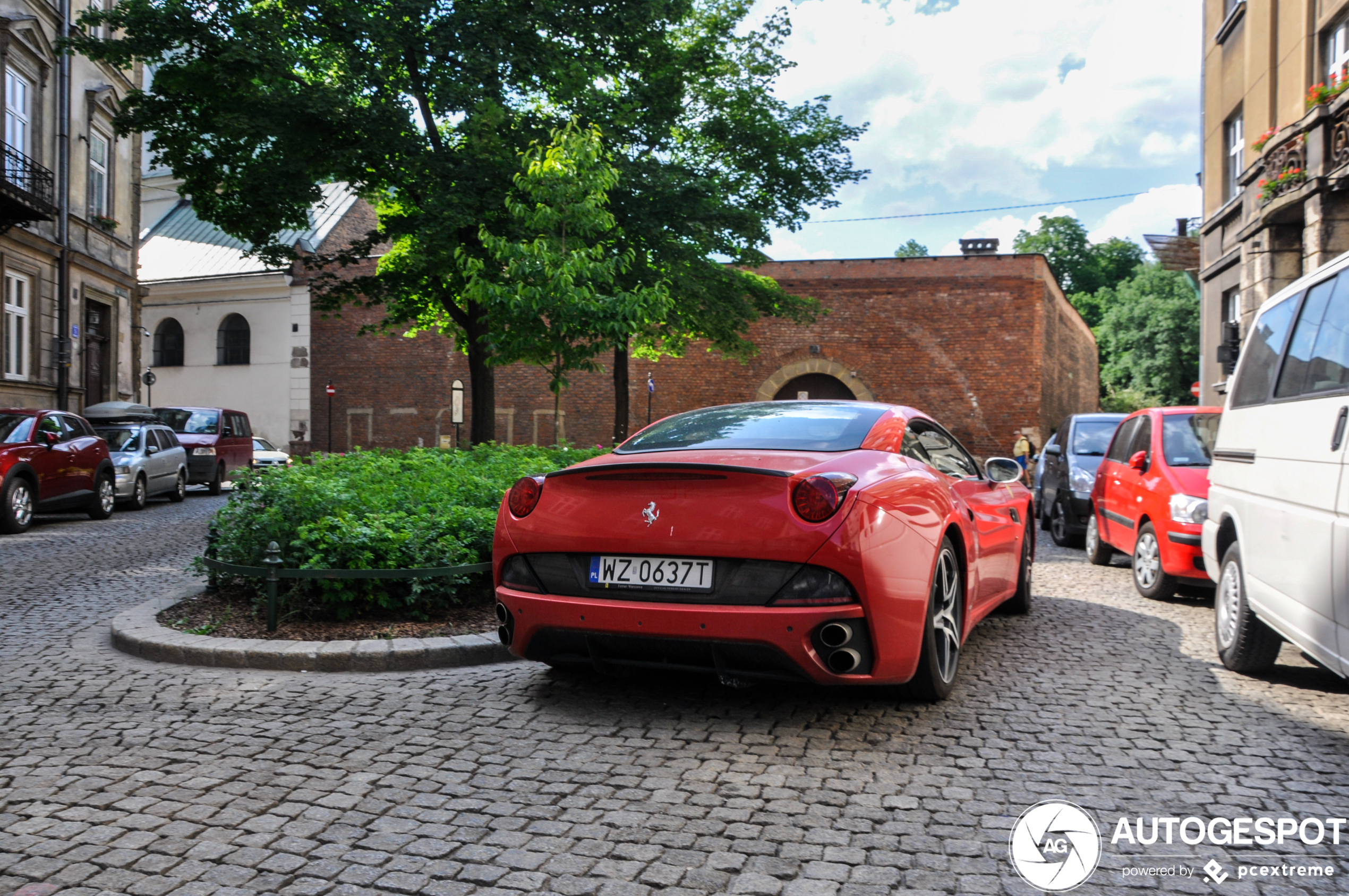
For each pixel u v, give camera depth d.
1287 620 4.06
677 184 16.50
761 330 32.97
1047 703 4.19
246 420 22.88
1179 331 43.62
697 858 2.61
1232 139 18.28
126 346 24.25
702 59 18.34
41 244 19.81
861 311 32.31
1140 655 5.21
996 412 31.30
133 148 24.56
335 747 3.56
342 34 15.32
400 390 36.31
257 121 14.52
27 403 19.50
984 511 5.11
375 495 6.51
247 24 14.63
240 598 6.04
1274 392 4.57
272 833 2.77
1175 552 6.84
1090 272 57.34
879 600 3.54
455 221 14.48
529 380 34.47
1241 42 17.25
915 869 2.55
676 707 4.08
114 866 2.55
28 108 19.75
